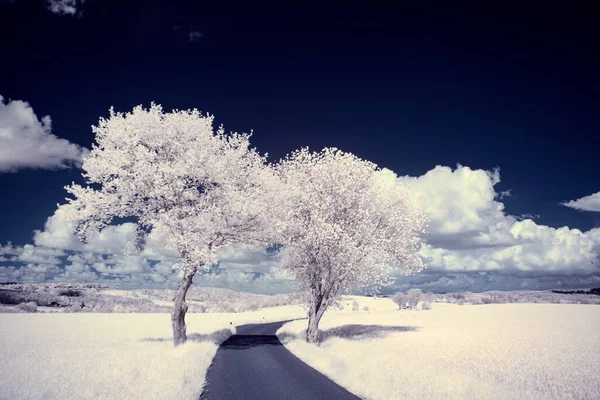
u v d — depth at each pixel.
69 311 97.38
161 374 13.39
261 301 167.12
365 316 88.75
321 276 28.06
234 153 25.27
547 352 24.88
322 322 65.00
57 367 15.06
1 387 11.48
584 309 94.94
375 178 31.42
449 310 105.69
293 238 29.00
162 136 24.17
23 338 30.55
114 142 23.92
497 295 180.12
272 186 27.22
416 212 30.97
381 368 15.98
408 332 41.34
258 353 22.56
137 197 23.56
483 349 26.11
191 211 22.97
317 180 29.16
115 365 15.35
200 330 38.53
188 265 22.75
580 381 16.16
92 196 22.28
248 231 25.86
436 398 11.42
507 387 14.68
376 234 29.70
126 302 129.38
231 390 12.66
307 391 12.67
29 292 110.94
